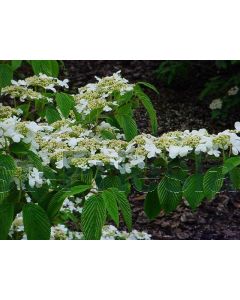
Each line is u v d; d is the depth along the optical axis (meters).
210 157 1.21
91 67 2.98
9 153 1.19
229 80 2.45
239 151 1.15
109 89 1.37
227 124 2.39
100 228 1.08
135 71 2.90
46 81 1.42
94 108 1.34
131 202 2.13
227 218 2.08
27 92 1.38
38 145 1.22
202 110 2.47
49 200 1.21
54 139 1.25
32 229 1.14
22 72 2.89
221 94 2.60
